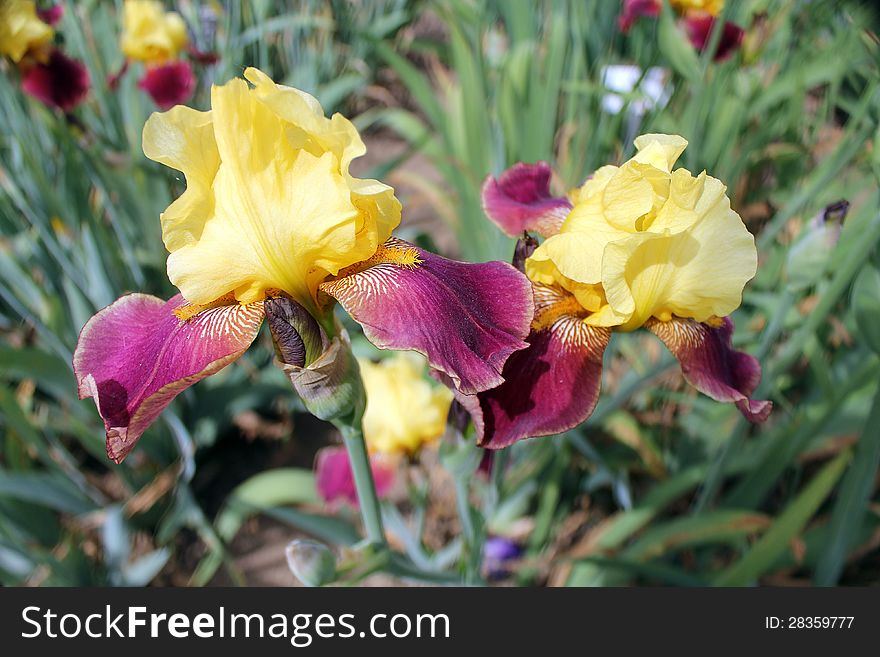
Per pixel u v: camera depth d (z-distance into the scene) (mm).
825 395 491
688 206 302
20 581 525
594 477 575
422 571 426
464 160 715
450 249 839
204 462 684
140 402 280
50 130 675
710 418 576
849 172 666
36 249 628
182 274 283
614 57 841
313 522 508
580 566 523
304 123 273
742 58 674
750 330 598
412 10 1165
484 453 374
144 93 799
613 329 333
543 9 876
